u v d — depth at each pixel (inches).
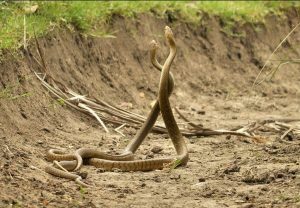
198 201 353.4
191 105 640.4
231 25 768.3
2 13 546.9
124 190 368.2
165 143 490.3
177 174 404.2
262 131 540.1
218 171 409.4
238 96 690.2
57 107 510.0
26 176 372.5
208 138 513.0
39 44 550.0
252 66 753.0
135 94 616.4
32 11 572.4
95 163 418.6
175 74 677.9
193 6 753.6
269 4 827.4
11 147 418.6
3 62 493.4
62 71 562.6
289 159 432.5
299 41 789.2
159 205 346.0
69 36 593.9
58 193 352.5
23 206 325.4
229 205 346.9
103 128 513.3
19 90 492.4
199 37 735.7
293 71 765.3
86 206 338.0
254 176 387.9
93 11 639.1
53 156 416.5
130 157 429.7
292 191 364.8
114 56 632.4
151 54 450.3
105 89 595.5
